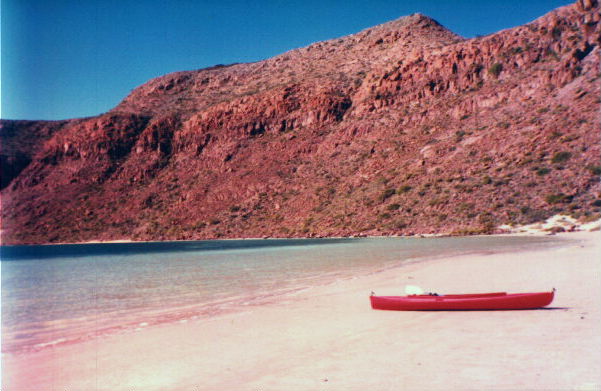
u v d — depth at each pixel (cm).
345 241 7894
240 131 15612
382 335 1218
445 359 952
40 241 14775
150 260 5862
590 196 7088
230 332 1371
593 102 9044
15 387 919
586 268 2370
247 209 12681
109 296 2409
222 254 6259
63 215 15600
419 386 804
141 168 16375
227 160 14975
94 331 1503
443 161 10119
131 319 1702
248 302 1958
